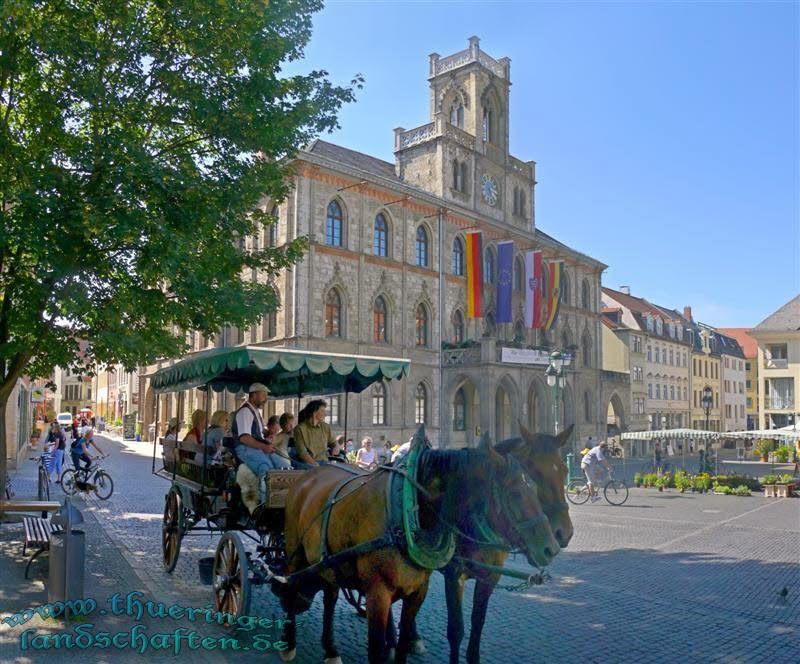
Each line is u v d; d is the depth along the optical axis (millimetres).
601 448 26031
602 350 63969
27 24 11703
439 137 44969
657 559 14203
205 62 13906
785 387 63625
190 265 12125
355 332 37250
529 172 53531
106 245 12602
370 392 38000
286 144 14484
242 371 11359
